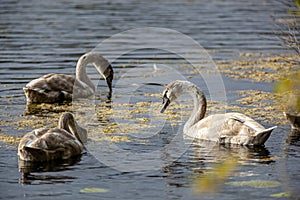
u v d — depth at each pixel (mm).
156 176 13039
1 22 32031
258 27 30891
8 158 13992
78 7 37375
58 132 14188
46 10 36125
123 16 34156
